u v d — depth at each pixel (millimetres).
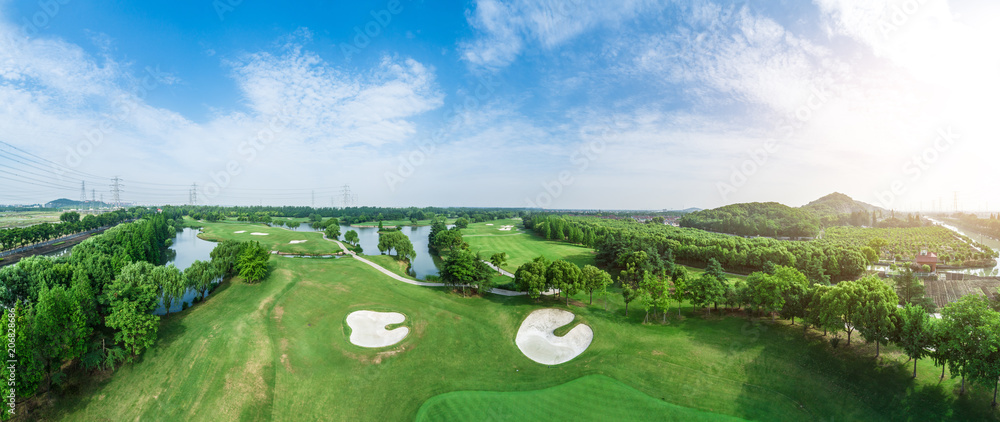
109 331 48344
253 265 74062
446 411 38812
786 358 44062
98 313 47281
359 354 49531
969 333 34000
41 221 197375
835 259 90375
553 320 59969
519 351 51250
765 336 49250
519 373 45938
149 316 45562
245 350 47812
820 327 47906
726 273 96625
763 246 101312
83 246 77125
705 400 38781
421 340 53406
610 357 47125
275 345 50500
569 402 39625
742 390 39844
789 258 90188
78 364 41781
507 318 60219
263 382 42812
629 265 81062
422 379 44625
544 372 45844
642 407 38250
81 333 39094
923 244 129625
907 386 37719
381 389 42781
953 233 159500
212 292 72000
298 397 41062
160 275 56875
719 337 50250
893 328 39219
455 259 73312
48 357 36000
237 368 44188
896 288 65625
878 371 40250
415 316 61281
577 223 175375
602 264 102938
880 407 35875
